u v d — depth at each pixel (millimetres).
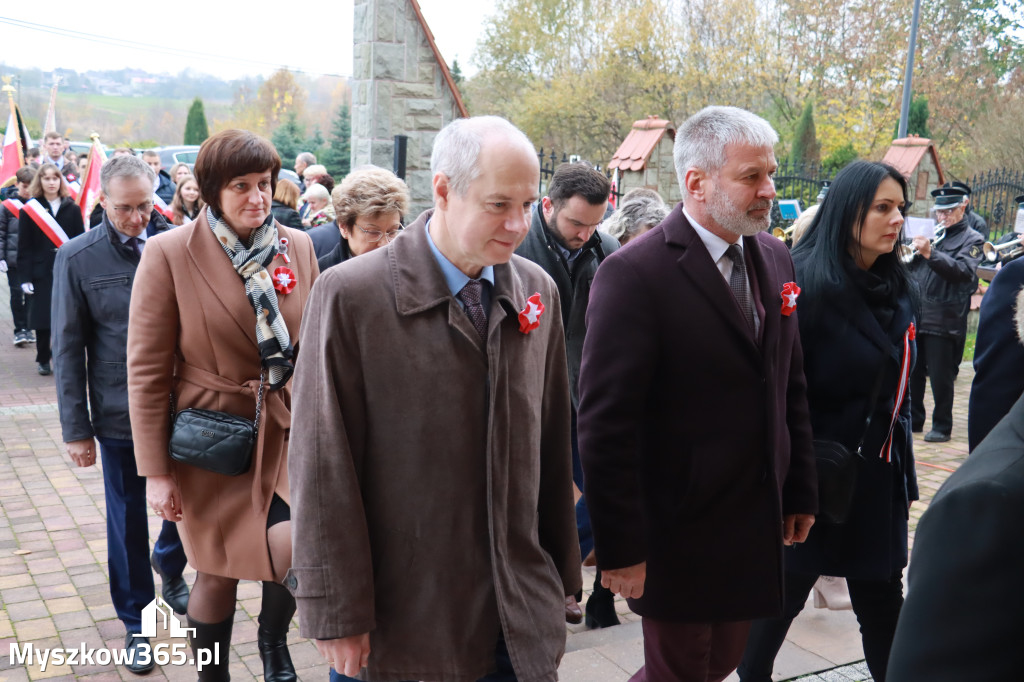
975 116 28594
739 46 29375
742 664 2812
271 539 2680
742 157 2145
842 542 2633
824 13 29000
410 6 8820
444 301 1886
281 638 3115
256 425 2723
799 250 2744
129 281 3227
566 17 33031
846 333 2590
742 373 2238
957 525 1083
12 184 10734
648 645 2426
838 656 3281
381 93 8844
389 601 1928
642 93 30844
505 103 34375
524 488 2012
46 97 54125
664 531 2303
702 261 2229
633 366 2205
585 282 3682
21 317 9594
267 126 50906
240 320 2730
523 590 2004
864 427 2598
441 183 1841
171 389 2785
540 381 2068
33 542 4465
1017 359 2611
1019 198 6750
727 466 2246
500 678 2066
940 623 1073
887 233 2557
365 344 1862
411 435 1881
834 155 25266
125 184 3139
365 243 3312
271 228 2809
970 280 6625
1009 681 1035
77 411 3201
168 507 2730
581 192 3494
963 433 7258
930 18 28844
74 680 3180
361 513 1876
